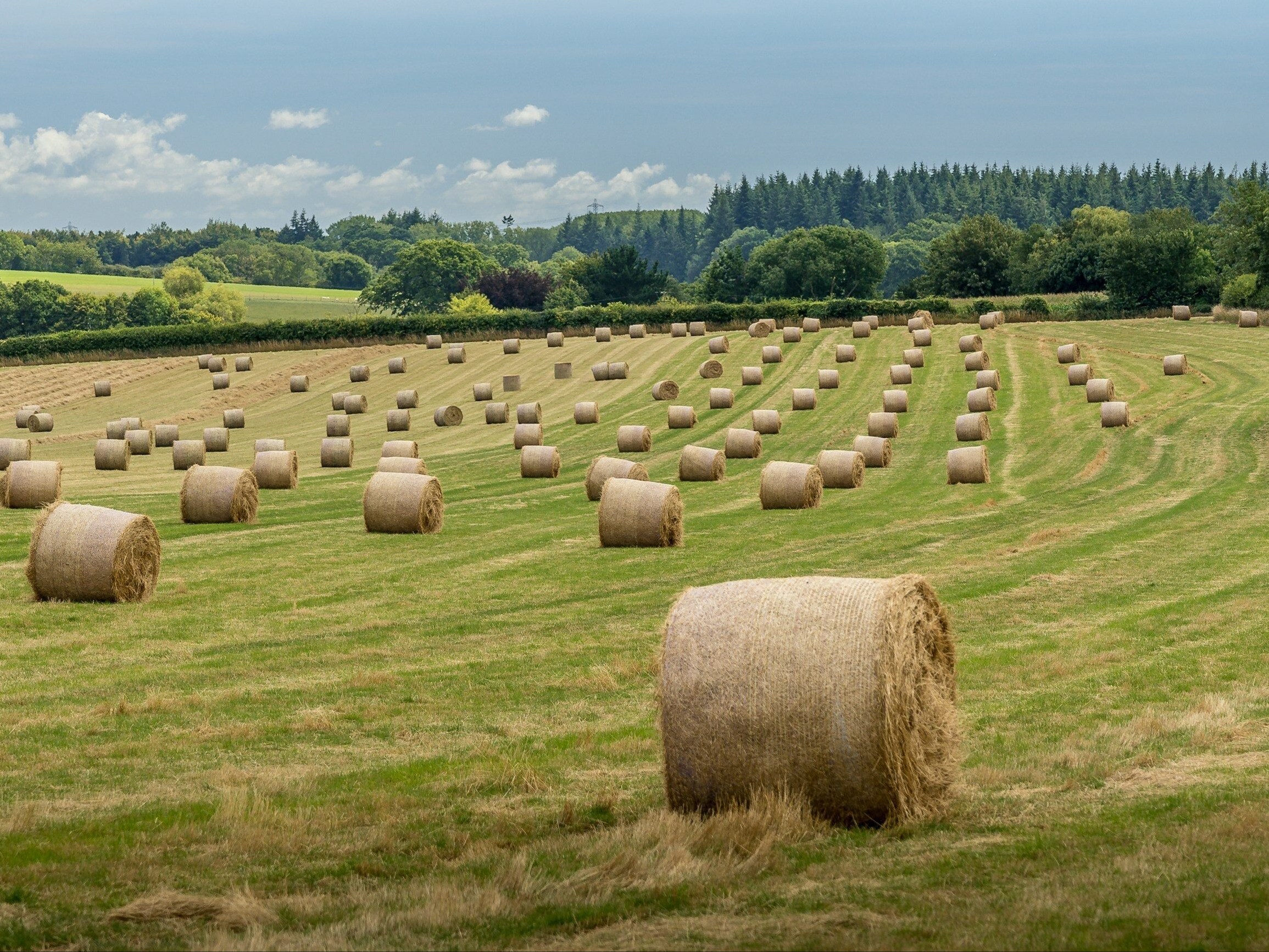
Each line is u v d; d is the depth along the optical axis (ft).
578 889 58.90
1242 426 307.58
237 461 341.82
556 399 454.81
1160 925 52.01
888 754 67.62
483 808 74.43
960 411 371.35
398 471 256.11
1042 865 60.95
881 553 184.34
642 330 572.10
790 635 69.51
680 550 188.34
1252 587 150.51
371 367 550.36
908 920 53.52
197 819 72.08
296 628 134.82
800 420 377.71
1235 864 59.67
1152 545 185.16
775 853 63.67
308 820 71.26
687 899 57.41
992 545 189.06
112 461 318.45
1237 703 97.35
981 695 103.71
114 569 145.48
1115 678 108.27
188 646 125.59
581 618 140.05
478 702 103.81
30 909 57.26
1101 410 323.57
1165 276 615.98
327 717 98.22
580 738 90.89
